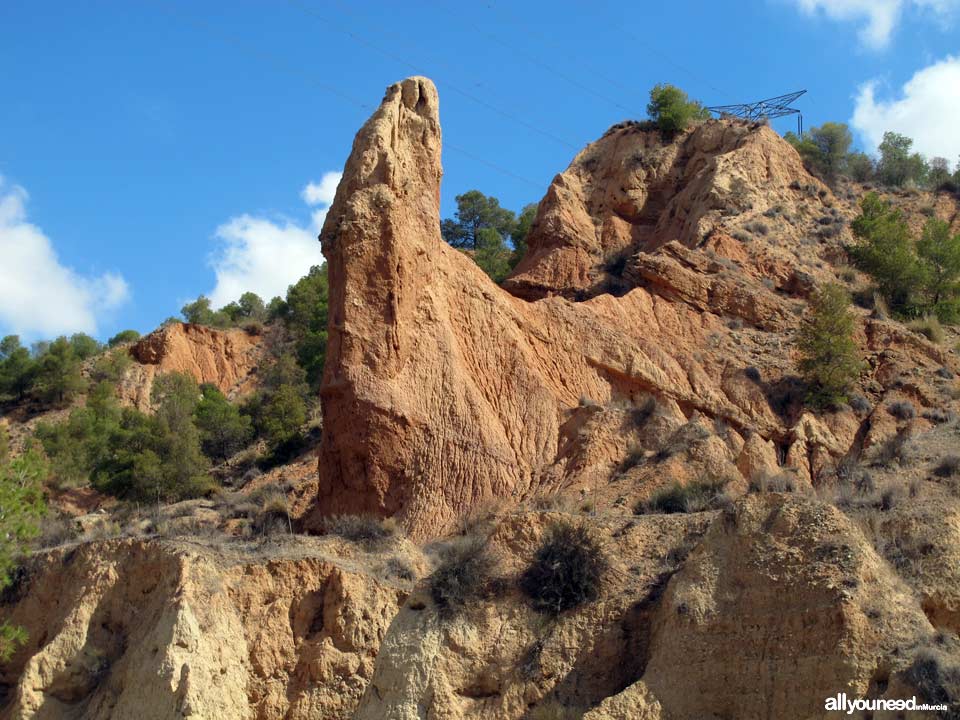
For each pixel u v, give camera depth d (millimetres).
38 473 37594
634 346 47438
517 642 29172
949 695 23641
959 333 54500
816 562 26812
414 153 45906
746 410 46719
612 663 28219
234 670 31922
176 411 59750
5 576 35031
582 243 64062
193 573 33188
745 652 26156
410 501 40719
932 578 27438
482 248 80750
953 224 66688
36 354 85500
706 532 30297
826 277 56844
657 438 43000
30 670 32844
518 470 42281
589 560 30297
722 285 52094
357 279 43031
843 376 47062
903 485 34906
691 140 68062
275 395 63625
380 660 29312
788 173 64750
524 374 44938
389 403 41438
